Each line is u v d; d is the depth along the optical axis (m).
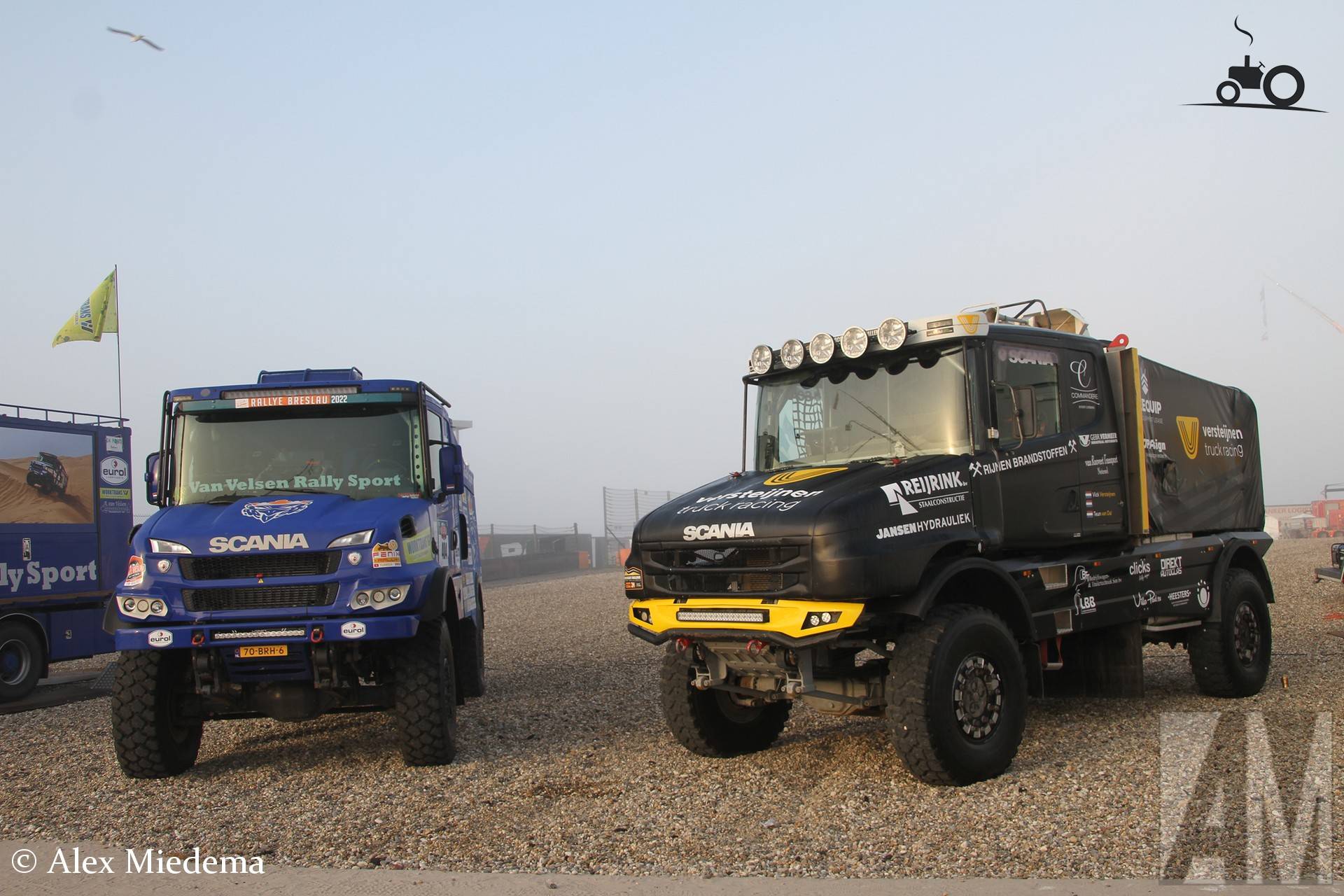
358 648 7.51
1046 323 8.62
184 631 7.27
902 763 7.06
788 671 6.70
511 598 27.42
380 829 6.14
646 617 7.14
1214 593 9.00
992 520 7.11
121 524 14.25
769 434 8.13
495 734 8.96
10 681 12.31
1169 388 9.12
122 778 7.73
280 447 8.40
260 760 8.31
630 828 5.95
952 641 6.40
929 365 7.40
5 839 6.20
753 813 6.14
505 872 5.29
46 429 13.17
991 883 4.78
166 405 8.43
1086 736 7.66
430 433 8.78
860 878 4.94
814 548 6.28
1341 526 49.78
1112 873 4.83
